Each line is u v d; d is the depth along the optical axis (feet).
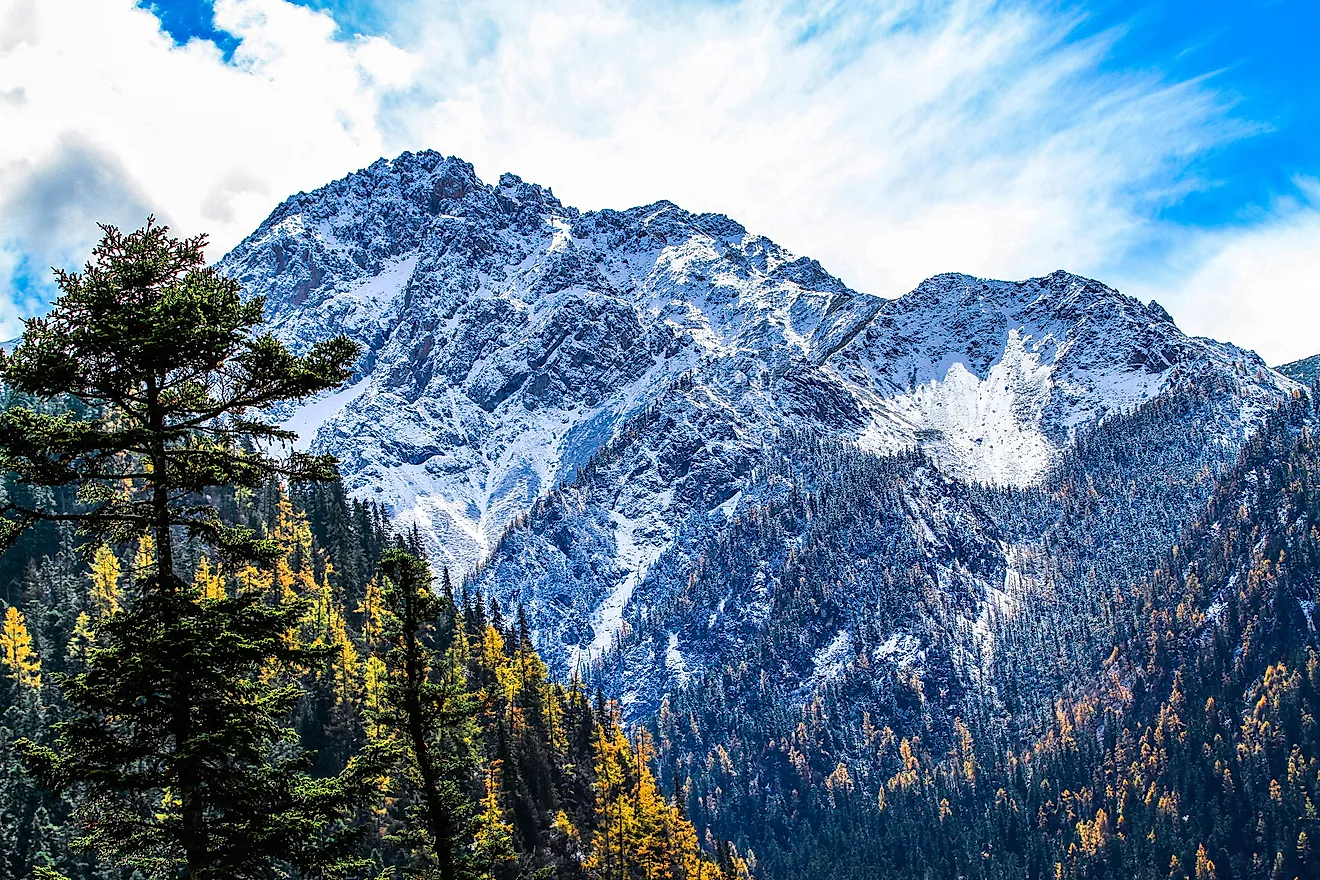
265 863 79.30
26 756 75.66
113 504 80.53
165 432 78.64
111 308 79.36
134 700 78.23
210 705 78.84
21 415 74.64
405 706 108.68
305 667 85.05
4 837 258.98
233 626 80.07
